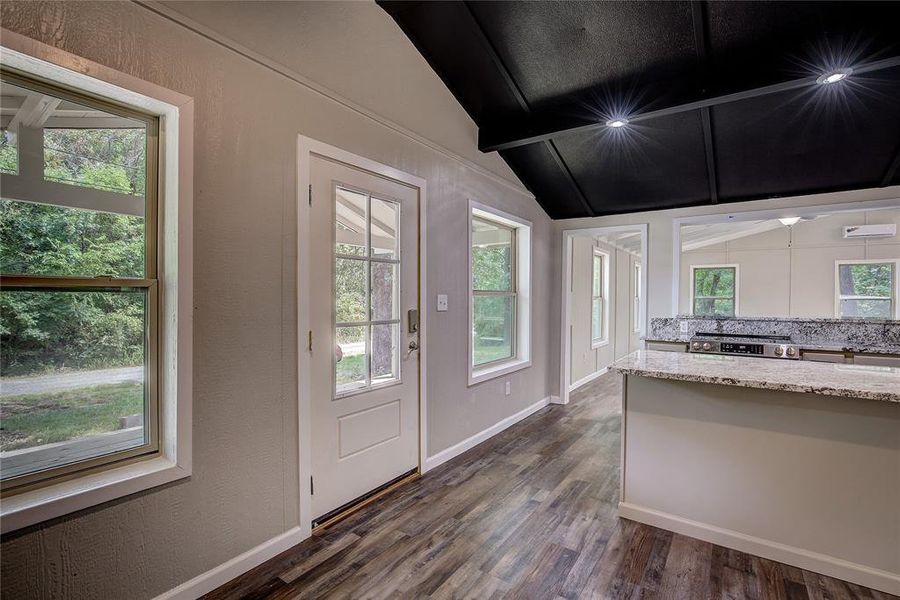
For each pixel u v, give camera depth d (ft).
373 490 8.25
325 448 7.25
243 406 5.95
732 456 6.64
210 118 5.52
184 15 5.25
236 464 5.89
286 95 6.48
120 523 4.79
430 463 9.64
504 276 13.75
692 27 7.44
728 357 8.38
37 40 4.10
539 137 10.40
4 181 4.33
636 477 7.45
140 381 5.23
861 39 6.81
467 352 10.91
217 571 5.68
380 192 8.25
